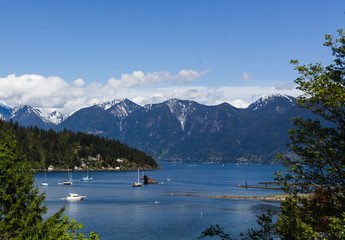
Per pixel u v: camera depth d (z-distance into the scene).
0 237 23.23
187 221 86.38
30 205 25.39
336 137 19.27
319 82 19.00
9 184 25.45
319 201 19.89
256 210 105.00
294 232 22.47
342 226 17.78
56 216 24.80
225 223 83.94
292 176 20.14
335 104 18.58
